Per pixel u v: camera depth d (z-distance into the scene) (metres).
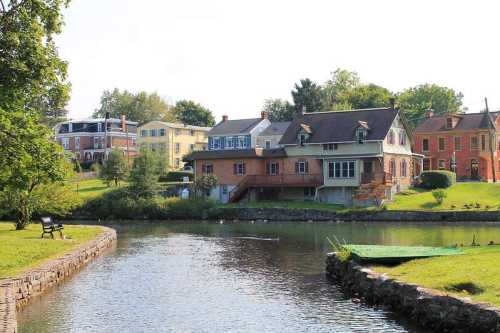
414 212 58.38
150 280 26.97
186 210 68.12
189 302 22.39
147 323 19.42
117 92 170.38
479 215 56.19
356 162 68.44
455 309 16.91
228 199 75.56
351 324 18.81
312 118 75.62
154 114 159.75
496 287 17.73
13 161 26.84
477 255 22.78
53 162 28.80
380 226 52.59
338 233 46.75
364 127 68.62
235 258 34.00
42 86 28.09
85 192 78.44
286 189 73.50
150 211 69.00
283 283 25.97
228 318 20.02
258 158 74.69
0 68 26.42
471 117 86.88
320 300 22.41
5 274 23.11
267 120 92.31
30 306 21.67
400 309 19.70
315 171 71.88
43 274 24.23
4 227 47.53
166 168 89.06
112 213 70.00
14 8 27.12
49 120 102.62
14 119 27.86
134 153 120.00
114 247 40.06
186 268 30.42
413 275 20.92
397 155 71.31
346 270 25.38
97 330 18.59
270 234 47.97
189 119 154.25
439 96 132.88
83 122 118.38
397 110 71.31
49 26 28.09
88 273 28.86
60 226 39.31
